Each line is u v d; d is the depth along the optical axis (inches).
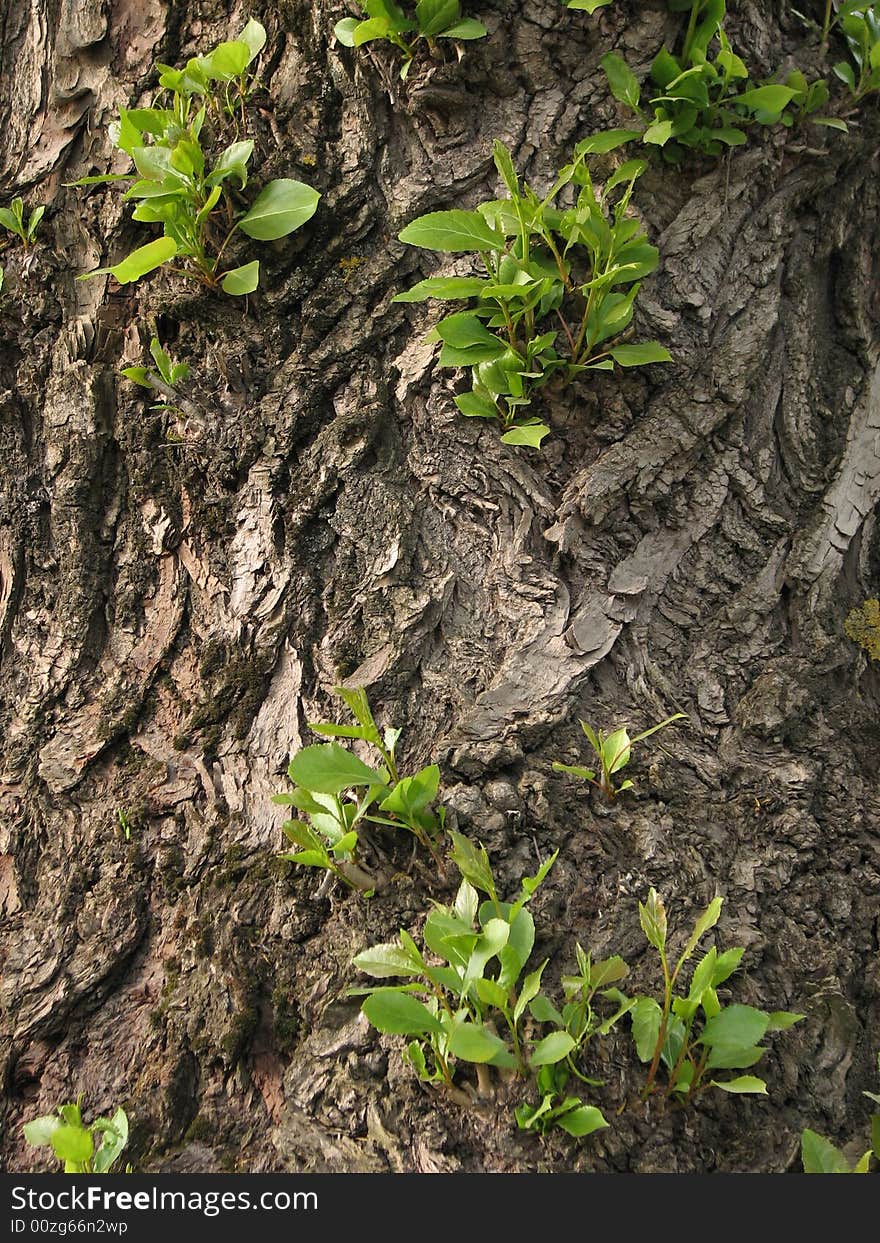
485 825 95.7
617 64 99.0
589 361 98.7
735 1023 92.4
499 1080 93.0
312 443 99.7
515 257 97.7
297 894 96.7
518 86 99.9
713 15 98.6
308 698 98.4
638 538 99.6
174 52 102.3
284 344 100.1
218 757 98.9
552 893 95.4
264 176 99.8
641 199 100.0
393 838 96.3
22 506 102.3
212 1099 95.4
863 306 102.7
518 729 97.0
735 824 97.4
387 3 97.8
